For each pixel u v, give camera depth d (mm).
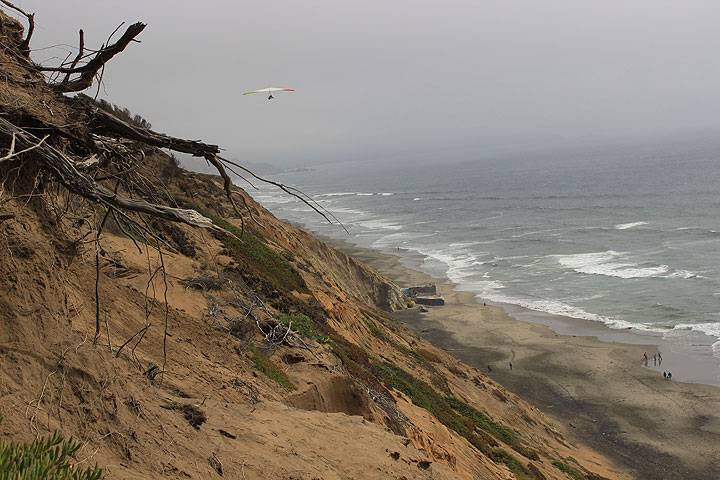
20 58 7445
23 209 6535
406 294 69062
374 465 10023
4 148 6137
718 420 37938
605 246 90562
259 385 12297
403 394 21859
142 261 14914
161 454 6633
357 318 32125
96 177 7230
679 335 52031
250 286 19234
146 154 8727
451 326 58594
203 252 19078
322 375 14578
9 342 5816
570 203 148125
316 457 9344
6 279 5949
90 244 12367
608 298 63781
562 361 48312
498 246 97938
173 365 10648
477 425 27312
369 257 94875
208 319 14227
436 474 11625
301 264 35375
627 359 47906
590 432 37531
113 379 6762
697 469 32875
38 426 5461
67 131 6840
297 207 180625
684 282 67000
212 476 7008
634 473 32688
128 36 7547
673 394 41656
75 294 9039
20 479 4199
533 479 22922
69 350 6328
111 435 6199
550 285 70875
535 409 38500
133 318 11281
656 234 96750
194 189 31047
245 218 34188
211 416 8953
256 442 8766
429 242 107125
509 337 54594
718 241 87312
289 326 16641
